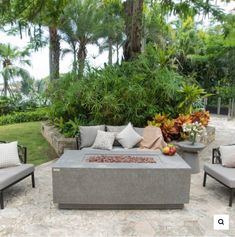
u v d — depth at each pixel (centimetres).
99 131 497
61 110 630
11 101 1108
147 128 520
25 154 411
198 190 399
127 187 333
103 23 1238
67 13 1130
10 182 341
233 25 854
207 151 613
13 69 1530
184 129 480
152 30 1148
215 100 1300
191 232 288
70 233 283
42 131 756
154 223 305
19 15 652
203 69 1378
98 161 358
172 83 579
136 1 656
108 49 1334
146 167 334
